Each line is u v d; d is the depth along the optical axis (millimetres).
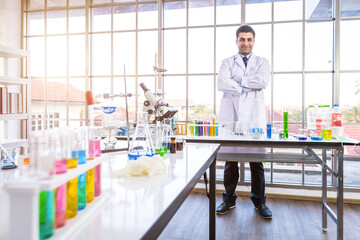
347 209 2852
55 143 565
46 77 3887
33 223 454
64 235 523
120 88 3721
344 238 2211
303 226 2430
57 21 3855
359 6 3133
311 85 3277
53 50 3873
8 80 3010
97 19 3764
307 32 3262
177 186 897
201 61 3545
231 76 3348
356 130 3160
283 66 3318
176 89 3625
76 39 3791
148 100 1776
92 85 3793
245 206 2936
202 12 3523
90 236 538
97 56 3771
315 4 3256
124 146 1750
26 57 3549
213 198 1883
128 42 3691
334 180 3131
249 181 3367
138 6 3654
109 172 1095
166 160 1355
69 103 3820
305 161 2170
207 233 2285
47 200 504
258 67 3297
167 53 3623
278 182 3303
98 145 795
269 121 3334
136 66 3672
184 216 2652
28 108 3301
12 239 457
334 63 3145
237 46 3355
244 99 3309
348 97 3158
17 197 453
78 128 715
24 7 3934
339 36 3117
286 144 2240
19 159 1313
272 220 2559
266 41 3314
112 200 760
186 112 3605
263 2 3336
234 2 3414
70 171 591
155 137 1553
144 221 616
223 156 2340
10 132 3830
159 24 3525
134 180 978
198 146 1876
